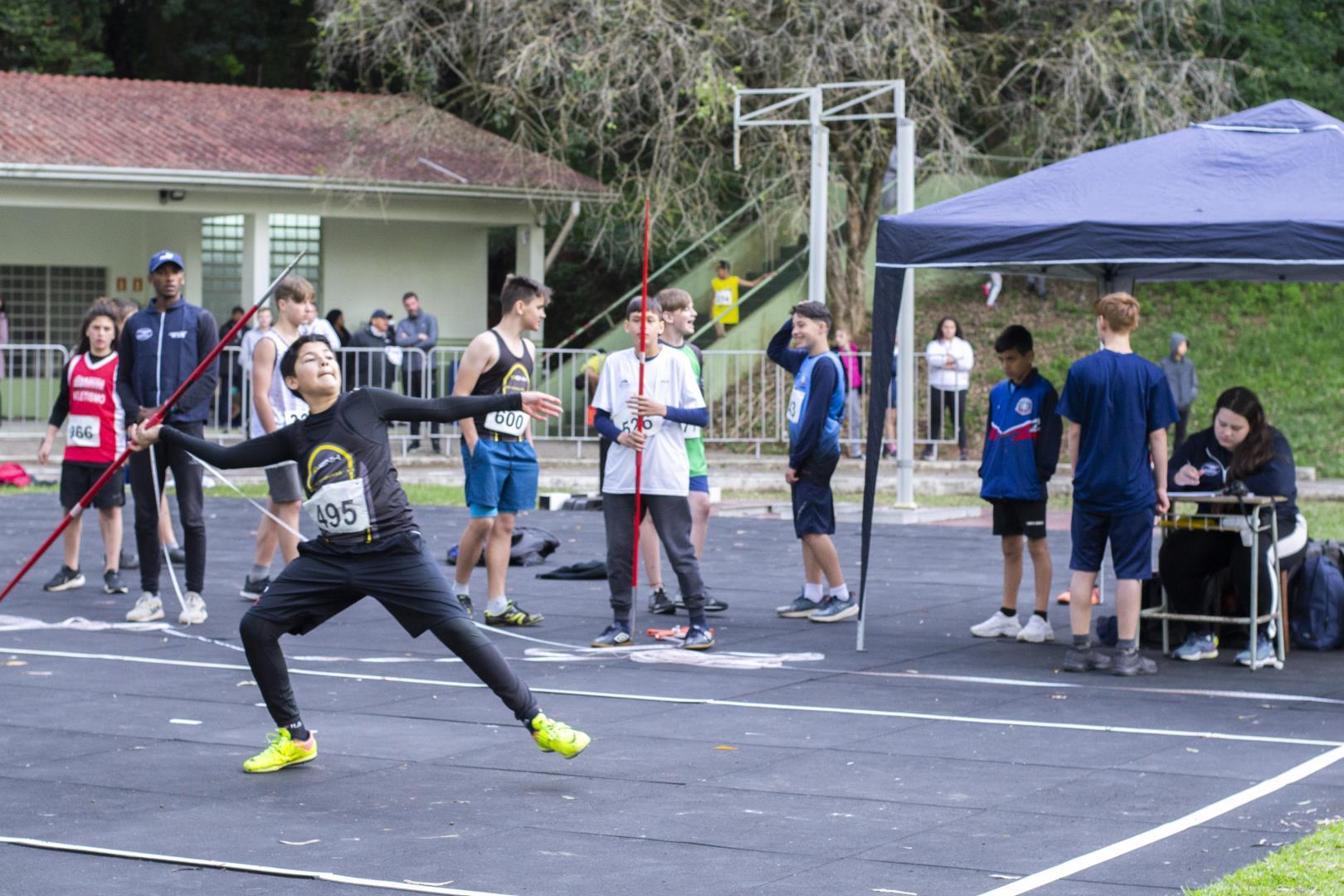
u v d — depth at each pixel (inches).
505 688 245.3
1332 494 804.0
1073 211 351.9
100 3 1427.2
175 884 189.5
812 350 407.5
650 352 364.8
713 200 1041.5
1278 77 1200.8
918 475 853.2
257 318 847.7
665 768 250.2
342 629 397.1
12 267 1081.4
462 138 1133.1
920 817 221.3
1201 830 213.2
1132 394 336.5
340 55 1071.0
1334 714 296.2
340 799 230.5
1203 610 364.2
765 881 191.2
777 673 337.7
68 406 454.6
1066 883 189.5
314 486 243.8
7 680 321.7
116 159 997.2
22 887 188.1
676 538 365.7
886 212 1072.8
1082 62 975.6
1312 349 1039.0
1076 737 274.7
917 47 941.8
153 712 291.4
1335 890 182.2
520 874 194.2
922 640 383.9
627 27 954.7
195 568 395.9
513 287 389.1
